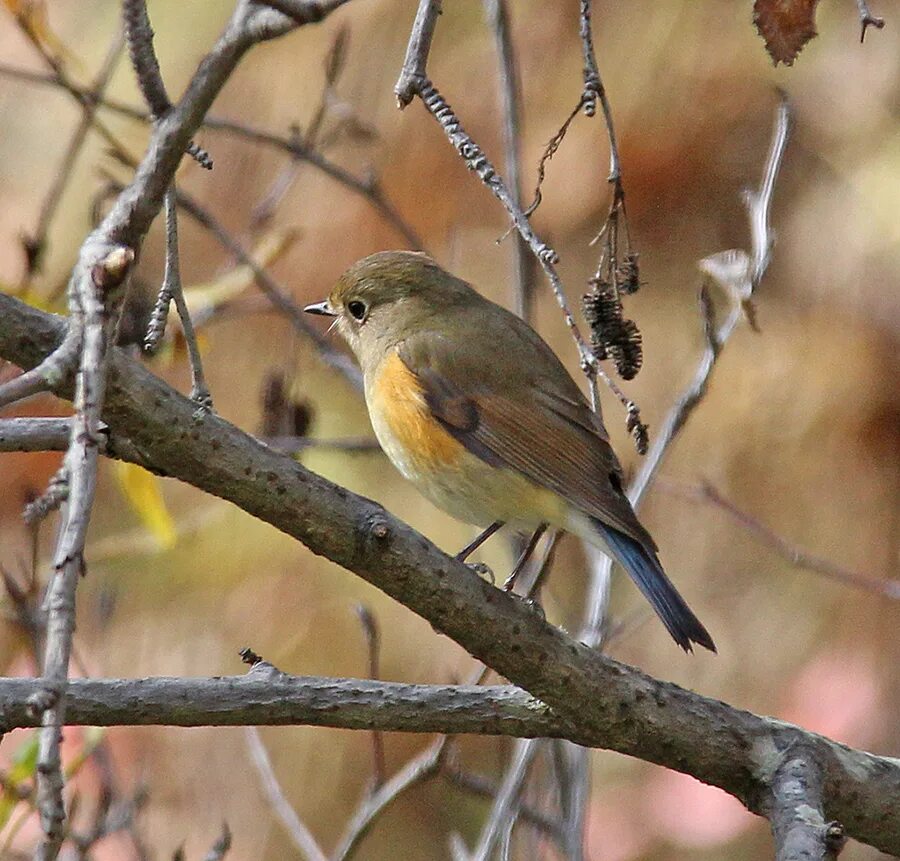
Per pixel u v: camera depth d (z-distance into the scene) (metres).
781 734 5.74
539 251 5.44
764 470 11.36
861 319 11.17
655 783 10.96
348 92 11.34
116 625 11.48
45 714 3.29
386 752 11.64
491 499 7.61
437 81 11.45
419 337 7.91
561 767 7.75
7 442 4.84
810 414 11.25
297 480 5.11
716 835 10.62
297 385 9.77
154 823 11.06
